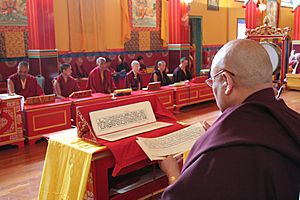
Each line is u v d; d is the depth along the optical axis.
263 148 0.94
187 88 7.11
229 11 12.54
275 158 0.93
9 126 4.59
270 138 0.96
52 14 6.60
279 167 0.93
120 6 8.91
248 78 1.05
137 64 6.71
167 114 2.28
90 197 1.88
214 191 0.93
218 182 0.93
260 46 1.09
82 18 8.09
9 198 3.18
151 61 9.97
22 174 3.78
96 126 1.94
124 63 8.94
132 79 6.74
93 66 8.48
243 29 13.23
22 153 4.48
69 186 1.88
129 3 9.09
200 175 0.96
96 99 5.44
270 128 0.99
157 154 1.74
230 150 0.95
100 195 1.86
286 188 0.93
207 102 8.02
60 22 7.79
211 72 1.17
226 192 0.92
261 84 1.07
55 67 6.74
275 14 14.33
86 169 1.79
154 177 2.11
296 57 10.52
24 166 4.02
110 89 6.54
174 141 1.89
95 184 1.84
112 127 2.00
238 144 0.95
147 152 1.75
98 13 8.42
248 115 1.02
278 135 0.97
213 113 6.85
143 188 2.05
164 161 1.69
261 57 1.06
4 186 3.46
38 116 4.83
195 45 11.57
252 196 0.91
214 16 12.01
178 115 6.64
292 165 0.95
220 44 12.44
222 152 0.95
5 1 6.82
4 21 6.85
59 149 1.98
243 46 1.07
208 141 1.01
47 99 5.03
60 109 5.02
